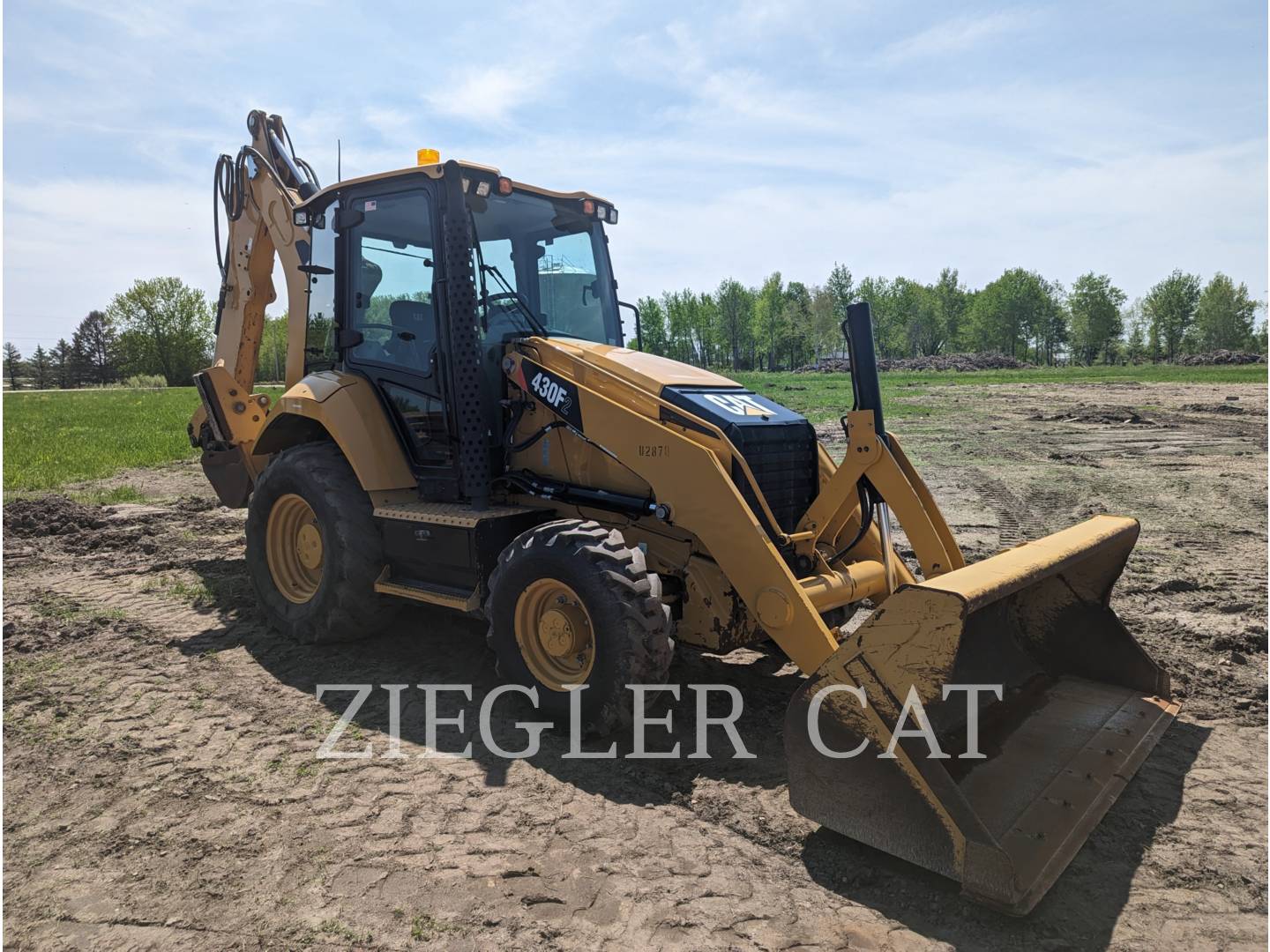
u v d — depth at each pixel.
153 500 10.19
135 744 3.74
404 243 4.83
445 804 3.23
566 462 4.40
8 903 2.64
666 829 3.06
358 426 4.84
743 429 3.98
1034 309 83.69
